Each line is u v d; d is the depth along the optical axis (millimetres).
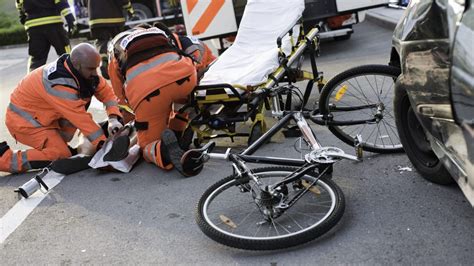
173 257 3238
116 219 3811
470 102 2545
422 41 3057
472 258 2836
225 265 3080
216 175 4332
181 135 4879
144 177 4492
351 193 3697
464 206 3334
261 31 5246
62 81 4629
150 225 3660
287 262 3027
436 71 2895
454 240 3008
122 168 4621
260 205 3287
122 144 4598
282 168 3451
